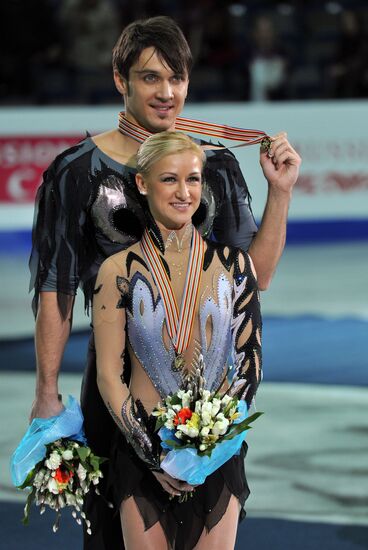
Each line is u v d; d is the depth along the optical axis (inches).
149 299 319.6
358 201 1275.8
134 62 327.6
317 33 1424.7
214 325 322.7
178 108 333.7
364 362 775.1
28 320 909.8
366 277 1071.0
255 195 1190.3
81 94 1318.9
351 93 1353.3
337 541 471.5
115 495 330.6
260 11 1427.2
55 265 335.6
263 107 1251.2
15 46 1301.7
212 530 326.0
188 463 305.1
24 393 703.1
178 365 321.1
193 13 1346.0
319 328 873.5
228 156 351.6
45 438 321.1
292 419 649.6
